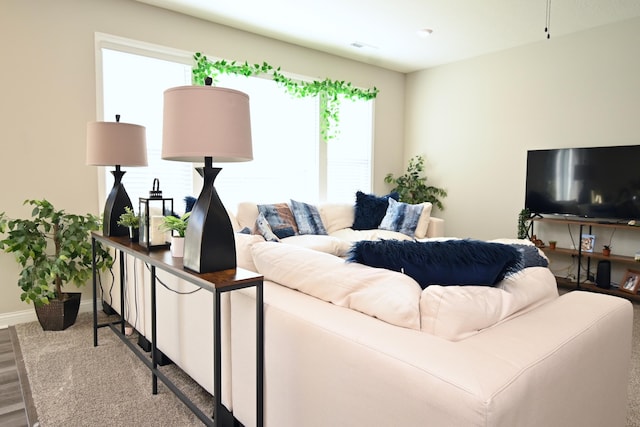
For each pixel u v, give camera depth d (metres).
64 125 3.26
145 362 2.14
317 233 4.37
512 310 1.27
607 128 4.09
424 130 5.73
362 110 5.49
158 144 3.79
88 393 2.05
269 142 4.61
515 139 4.80
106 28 3.42
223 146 1.46
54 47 3.19
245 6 3.64
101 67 3.42
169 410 1.91
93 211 3.41
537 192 4.47
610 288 3.92
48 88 3.18
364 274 1.35
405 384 0.96
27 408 1.92
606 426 1.40
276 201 4.70
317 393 1.22
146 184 3.74
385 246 1.40
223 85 4.19
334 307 1.35
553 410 1.04
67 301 2.95
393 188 5.92
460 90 5.29
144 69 3.68
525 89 4.68
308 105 4.93
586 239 4.20
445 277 1.33
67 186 3.29
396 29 4.17
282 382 1.37
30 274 2.82
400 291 1.23
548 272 1.59
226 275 1.46
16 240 2.76
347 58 5.18
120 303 2.93
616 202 3.95
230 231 1.57
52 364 2.37
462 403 0.85
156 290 2.28
